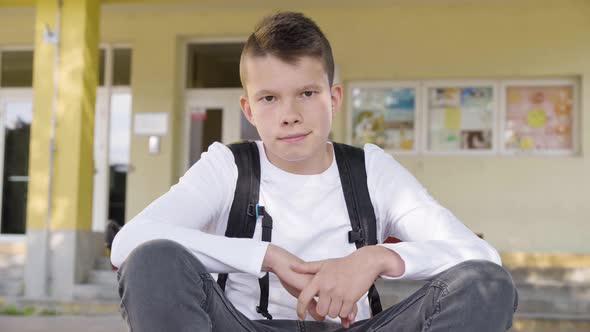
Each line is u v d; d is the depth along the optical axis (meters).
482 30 9.02
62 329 6.04
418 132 9.20
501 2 8.91
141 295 1.38
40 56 8.01
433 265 1.59
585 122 8.85
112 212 9.79
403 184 1.87
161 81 9.58
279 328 1.71
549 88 9.08
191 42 9.77
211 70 9.73
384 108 9.30
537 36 8.94
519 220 8.95
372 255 1.56
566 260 8.33
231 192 1.82
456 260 1.60
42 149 7.93
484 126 9.13
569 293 7.25
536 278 7.77
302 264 1.57
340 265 1.55
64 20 8.02
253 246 1.59
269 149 1.74
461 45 9.04
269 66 1.65
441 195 9.11
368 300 1.83
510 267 7.82
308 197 1.81
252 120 1.80
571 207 8.88
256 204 1.79
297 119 1.67
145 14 9.62
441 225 1.76
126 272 1.40
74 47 7.98
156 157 9.55
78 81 7.95
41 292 7.81
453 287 1.41
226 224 1.85
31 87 10.09
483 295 1.40
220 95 9.70
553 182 8.93
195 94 9.73
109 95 9.83
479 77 9.09
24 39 9.82
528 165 8.97
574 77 9.02
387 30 9.16
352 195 1.83
